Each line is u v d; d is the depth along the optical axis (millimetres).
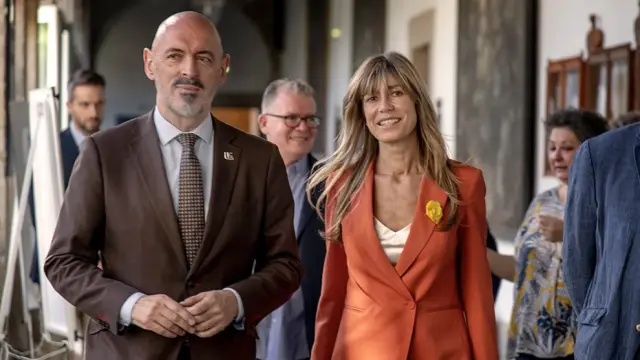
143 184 4035
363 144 4348
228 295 3924
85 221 4004
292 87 5848
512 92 10766
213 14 29172
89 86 7562
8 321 6387
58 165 5762
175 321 3781
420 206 4152
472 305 4172
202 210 4070
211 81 4082
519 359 5805
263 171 4230
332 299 4312
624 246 4020
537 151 10273
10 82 7230
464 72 12578
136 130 4176
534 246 5785
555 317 5664
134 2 27844
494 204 11352
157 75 4082
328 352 4289
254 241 4180
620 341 4031
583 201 4207
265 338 5637
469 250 4195
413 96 4188
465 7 12578
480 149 11914
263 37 27812
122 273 4004
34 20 7641
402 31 16391
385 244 4176
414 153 4281
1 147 6965
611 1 8508
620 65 8195
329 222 4344
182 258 3988
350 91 4297
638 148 4121
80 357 5871
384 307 4098
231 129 4262
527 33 10352
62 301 5898
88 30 26438
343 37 20438
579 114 5898
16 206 6723
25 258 6766
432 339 4059
